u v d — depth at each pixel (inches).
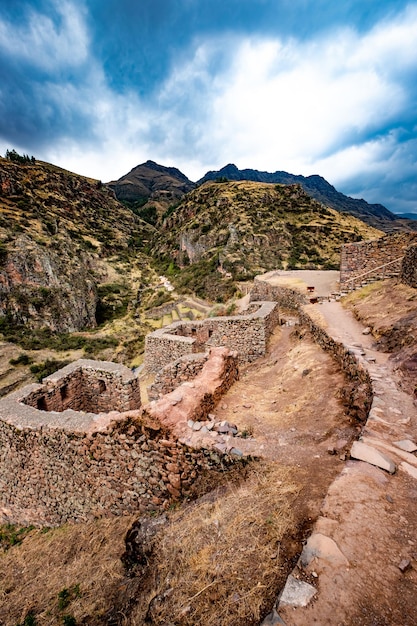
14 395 331.0
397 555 108.4
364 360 301.4
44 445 278.2
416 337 304.2
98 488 258.4
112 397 395.5
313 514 140.7
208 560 135.1
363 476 148.1
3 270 2116.1
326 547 111.5
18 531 309.6
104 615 158.4
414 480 145.0
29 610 192.5
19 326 2004.2
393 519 123.6
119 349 1911.9
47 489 289.4
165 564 153.6
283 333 631.8
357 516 125.2
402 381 249.0
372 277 676.7
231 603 110.9
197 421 245.6
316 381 338.0
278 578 114.0
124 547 206.7
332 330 437.1
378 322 410.3
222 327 580.4
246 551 131.5
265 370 463.5
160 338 554.3
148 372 581.9
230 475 195.3
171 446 217.6
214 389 298.5
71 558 229.3
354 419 230.1
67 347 1884.8
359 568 104.2
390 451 167.5
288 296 864.3
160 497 228.2
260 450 201.3
